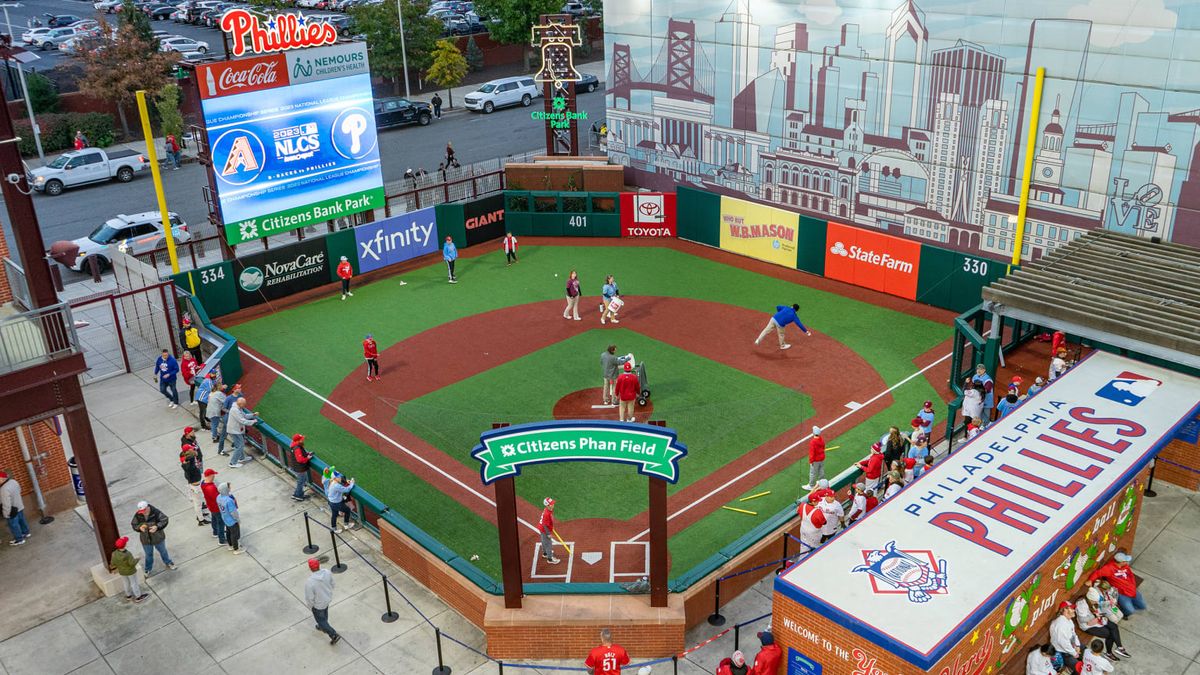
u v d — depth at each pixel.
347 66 40.19
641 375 30.62
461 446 28.95
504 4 74.38
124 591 23.42
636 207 45.75
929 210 37.31
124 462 28.91
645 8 44.94
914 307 37.53
